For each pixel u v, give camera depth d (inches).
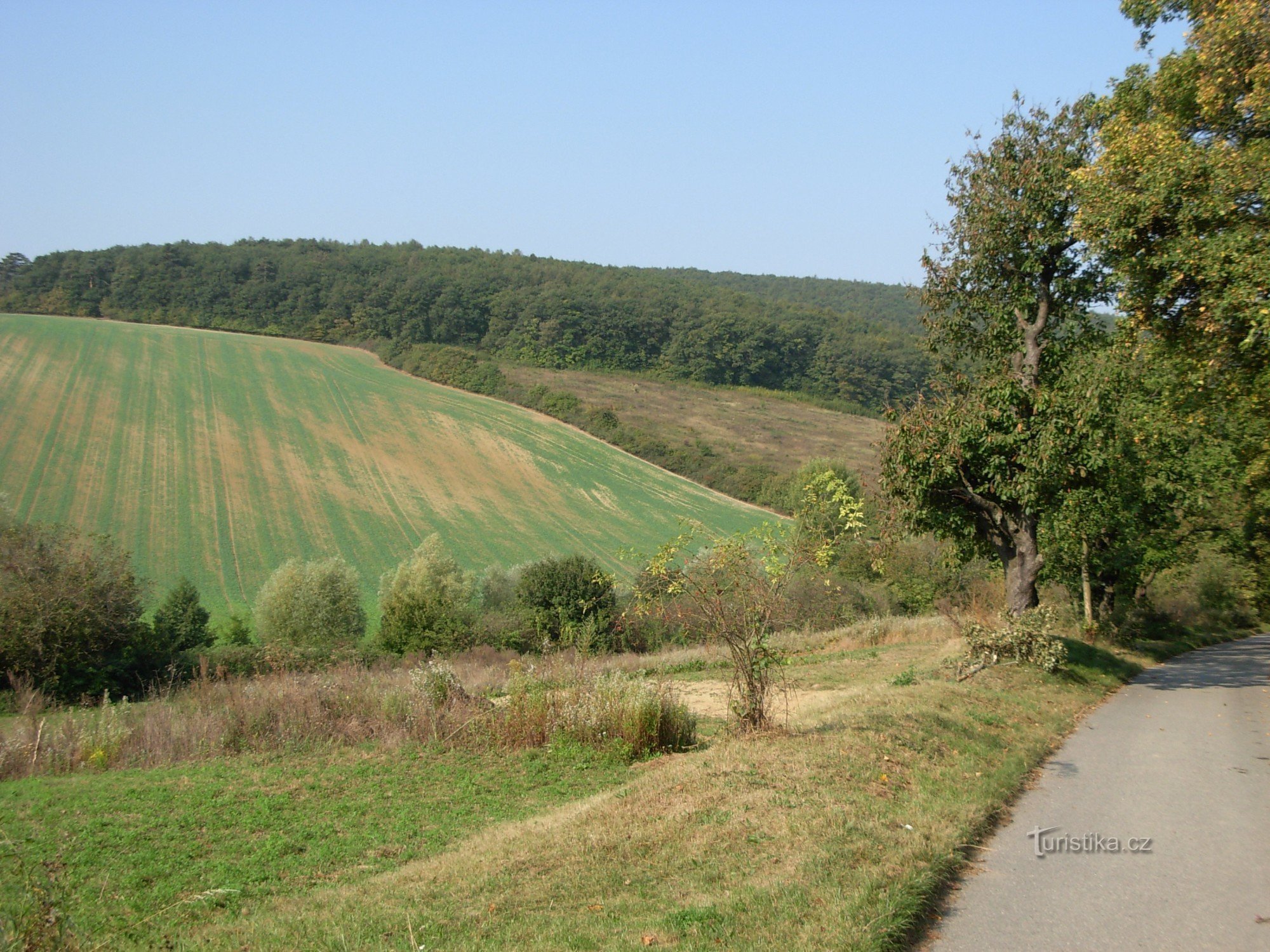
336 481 2336.4
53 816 359.3
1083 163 651.5
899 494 683.4
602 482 2554.1
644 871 239.8
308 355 3373.5
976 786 318.3
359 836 333.1
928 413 663.8
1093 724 482.0
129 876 287.1
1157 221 553.6
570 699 507.8
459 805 378.9
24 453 2116.1
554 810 348.5
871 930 189.9
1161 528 916.6
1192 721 493.4
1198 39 553.6
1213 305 513.3
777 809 273.7
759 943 187.0
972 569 1412.4
